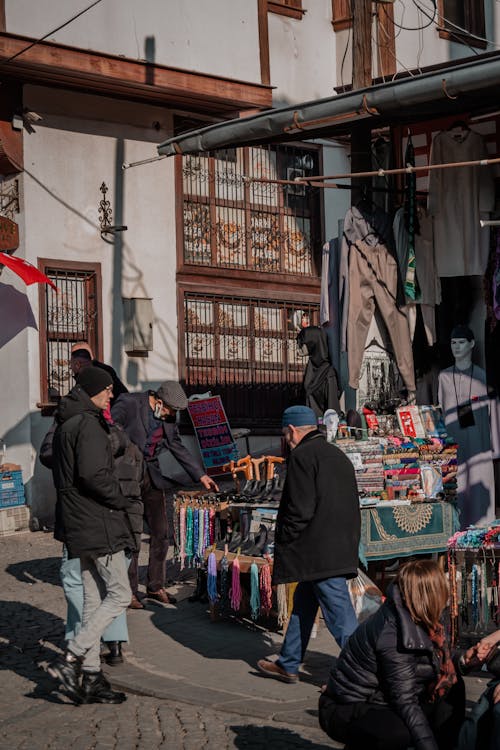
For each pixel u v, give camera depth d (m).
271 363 16.78
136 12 14.53
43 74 13.66
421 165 10.76
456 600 7.35
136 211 15.32
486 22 18.70
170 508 13.69
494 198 10.42
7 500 13.63
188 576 10.66
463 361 10.41
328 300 10.96
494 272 10.38
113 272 15.05
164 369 15.53
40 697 6.99
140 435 9.27
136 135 15.35
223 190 16.38
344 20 17.42
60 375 14.54
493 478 10.43
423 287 10.62
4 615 9.29
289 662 7.19
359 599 7.78
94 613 6.86
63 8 13.77
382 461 8.83
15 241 14.16
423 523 8.55
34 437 14.09
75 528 6.80
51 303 14.45
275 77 16.67
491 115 10.36
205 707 6.74
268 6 16.56
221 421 12.86
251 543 8.69
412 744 4.67
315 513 6.78
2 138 13.88
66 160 14.67
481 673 7.16
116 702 6.83
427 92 9.07
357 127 10.80
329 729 4.96
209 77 15.07
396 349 10.59
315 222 17.45
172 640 8.44
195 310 15.97
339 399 11.28
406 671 4.73
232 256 16.42
